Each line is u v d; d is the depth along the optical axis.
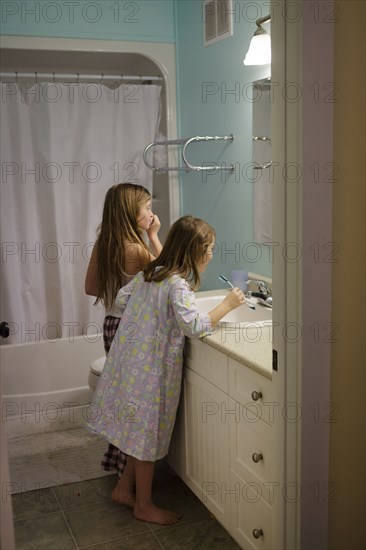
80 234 3.70
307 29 1.49
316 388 1.68
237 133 2.97
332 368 1.69
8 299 3.63
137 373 2.29
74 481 2.77
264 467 1.89
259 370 1.83
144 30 3.53
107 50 3.48
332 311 1.66
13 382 3.56
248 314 2.58
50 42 3.38
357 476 1.80
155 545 2.29
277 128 1.57
